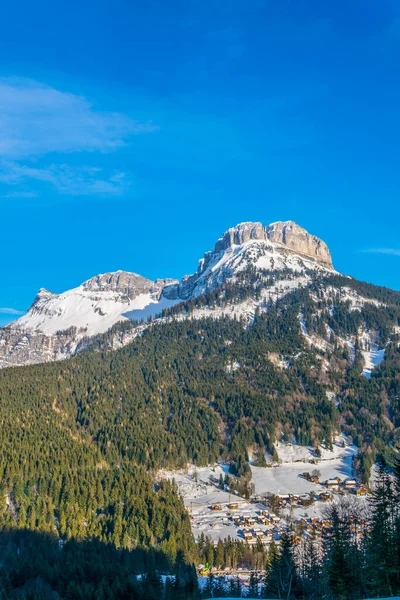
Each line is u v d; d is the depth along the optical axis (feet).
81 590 444.14
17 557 517.55
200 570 536.42
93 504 627.87
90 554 524.93
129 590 442.91
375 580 332.19
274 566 418.10
